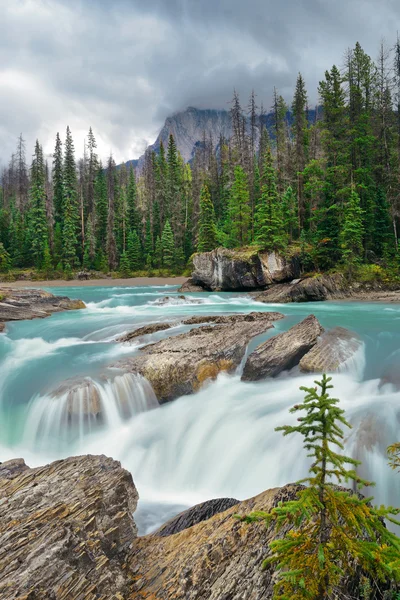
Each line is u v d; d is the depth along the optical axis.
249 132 61.41
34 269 64.81
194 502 7.88
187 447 9.45
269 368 12.03
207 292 40.09
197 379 11.48
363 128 43.66
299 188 47.44
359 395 10.20
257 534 4.65
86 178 85.81
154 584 4.46
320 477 2.70
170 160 84.00
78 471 6.32
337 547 2.62
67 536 4.54
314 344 13.30
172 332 17.03
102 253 69.31
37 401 10.83
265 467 8.35
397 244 38.41
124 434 10.20
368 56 49.53
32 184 75.69
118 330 18.45
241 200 51.06
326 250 38.88
